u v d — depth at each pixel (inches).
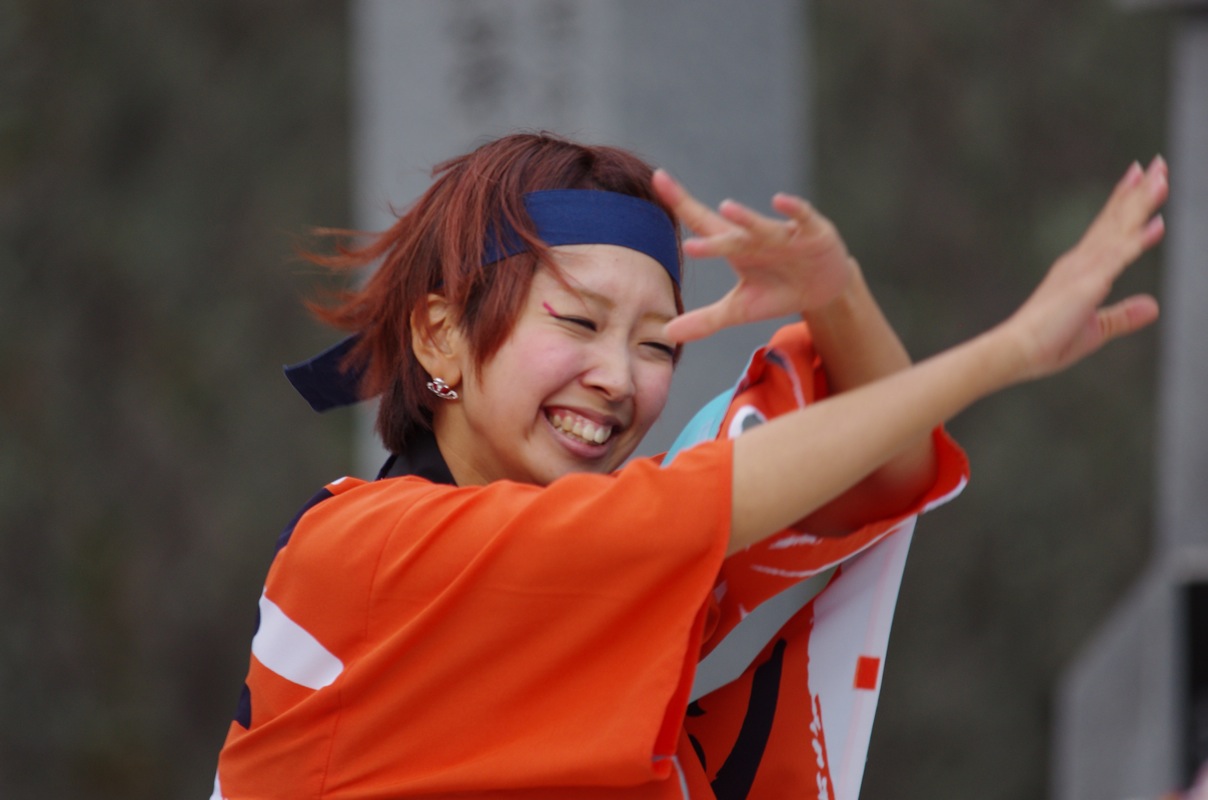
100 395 1350.9
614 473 251.3
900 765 1544.0
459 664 218.7
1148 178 208.4
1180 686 701.3
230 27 1414.9
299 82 1424.7
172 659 1380.4
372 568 224.7
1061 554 1558.8
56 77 1283.2
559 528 211.9
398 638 219.9
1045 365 208.1
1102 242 208.7
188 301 1390.3
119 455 1359.5
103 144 1336.1
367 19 628.7
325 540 230.7
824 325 237.8
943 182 1603.1
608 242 238.2
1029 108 1601.9
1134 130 1585.9
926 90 1600.6
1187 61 707.4
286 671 232.5
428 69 614.9
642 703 211.6
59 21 1279.5
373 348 262.5
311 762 228.7
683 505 208.7
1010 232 1593.3
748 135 600.7
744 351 554.6
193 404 1387.8
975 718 1545.3
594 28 577.0
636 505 209.9
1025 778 1529.3
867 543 244.8
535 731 217.6
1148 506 1542.8
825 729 250.8
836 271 205.9
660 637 211.9
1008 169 1603.1
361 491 237.0
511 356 237.6
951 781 1530.5
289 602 233.1
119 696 1326.3
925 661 1571.1
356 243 334.3
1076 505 1560.0
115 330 1366.9
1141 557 1540.4
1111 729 738.8
